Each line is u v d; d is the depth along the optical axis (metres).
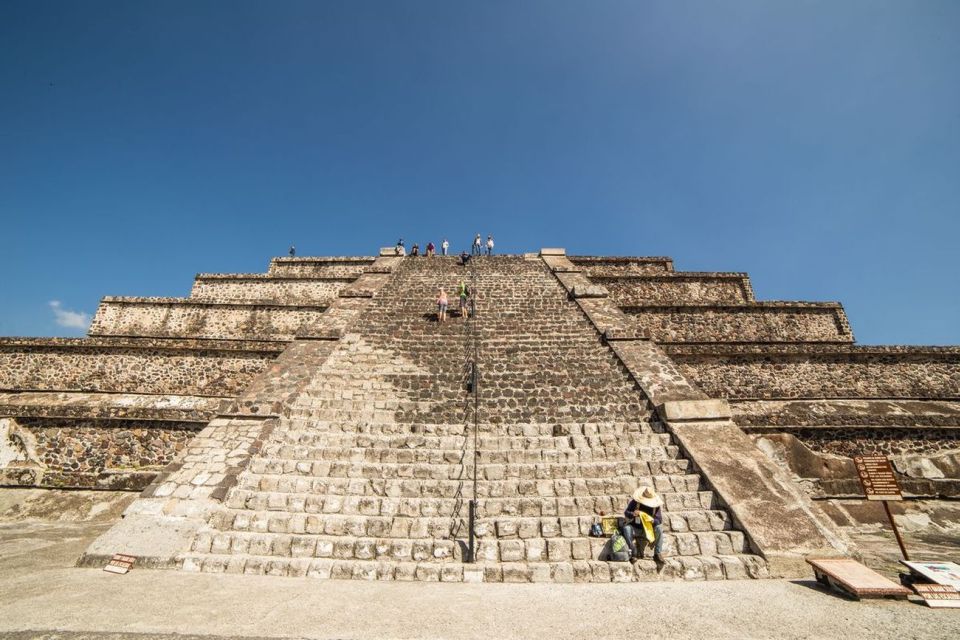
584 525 7.24
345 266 21.83
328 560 6.63
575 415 9.89
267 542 6.96
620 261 21.36
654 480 8.08
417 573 6.38
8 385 13.81
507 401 10.30
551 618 4.83
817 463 11.20
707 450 8.62
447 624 4.62
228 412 9.55
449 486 7.95
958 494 10.64
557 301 15.15
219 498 7.65
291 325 16.91
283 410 9.72
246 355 14.08
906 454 11.71
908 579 5.58
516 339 12.79
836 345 16.25
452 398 10.43
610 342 12.38
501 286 16.41
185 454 8.57
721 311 16.64
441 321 13.80
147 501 7.59
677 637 4.33
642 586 6.06
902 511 10.40
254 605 5.08
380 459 8.63
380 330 13.26
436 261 19.19
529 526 7.22
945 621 4.61
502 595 5.64
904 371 13.73
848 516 10.30
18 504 10.61
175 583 5.86
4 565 6.66
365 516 7.45
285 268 21.98
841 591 5.61
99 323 17.00
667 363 11.40
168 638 4.14
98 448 11.62
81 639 4.06
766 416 11.91
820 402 12.99
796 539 6.85
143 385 13.86
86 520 10.26
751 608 5.11
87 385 13.84
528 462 8.59
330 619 4.70
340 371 11.31
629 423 9.61
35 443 11.65
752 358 13.95
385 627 4.52
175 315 17.14
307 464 8.38
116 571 6.34
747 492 7.68
